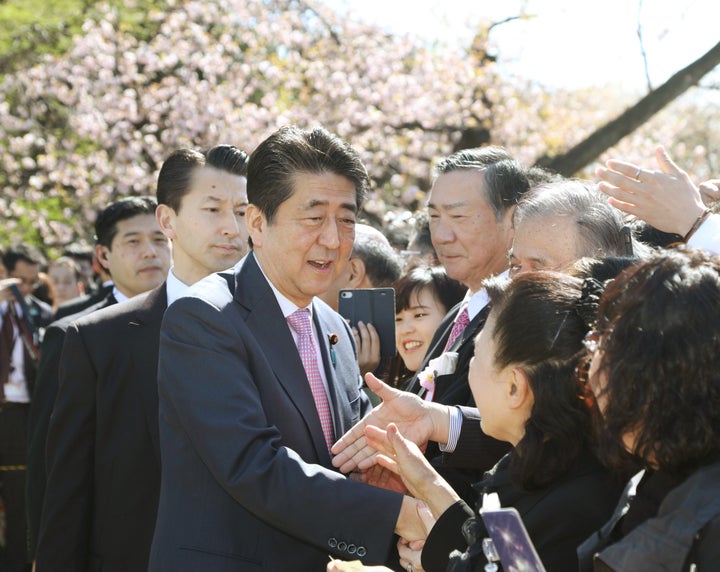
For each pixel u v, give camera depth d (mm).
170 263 4352
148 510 2994
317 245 2359
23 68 14781
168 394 2318
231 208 3188
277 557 2268
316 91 13578
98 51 13664
